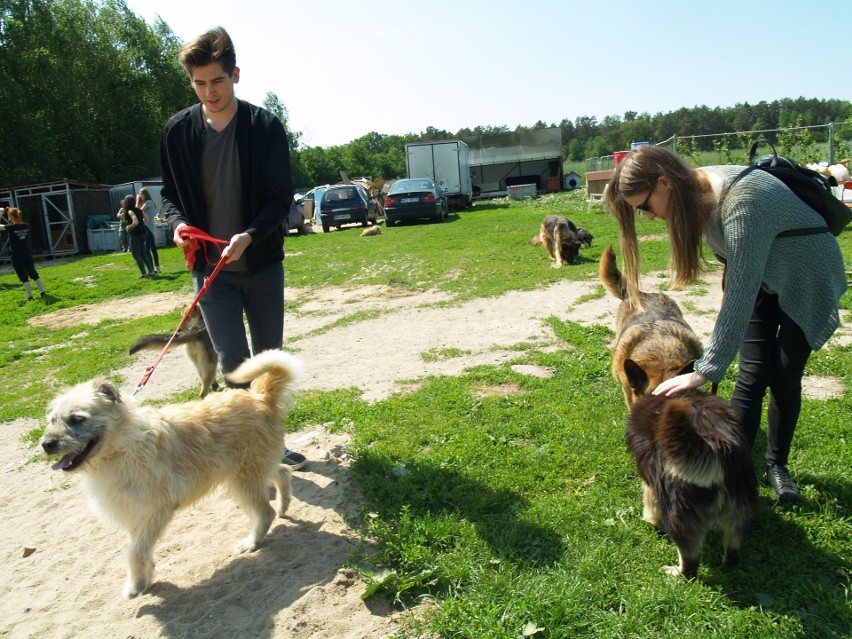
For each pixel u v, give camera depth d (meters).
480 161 42.84
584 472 4.21
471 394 5.82
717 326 3.02
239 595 3.25
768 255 3.12
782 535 3.38
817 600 2.88
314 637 2.91
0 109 32.09
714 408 3.04
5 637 3.10
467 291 10.83
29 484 4.83
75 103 37.31
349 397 5.92
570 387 5.74
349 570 3.34
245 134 4.04
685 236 3.06
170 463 3.33
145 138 42.09
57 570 3.64
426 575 3.19
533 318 8.63
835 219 3.31
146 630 3.05
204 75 3.80
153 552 3.50
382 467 4.41
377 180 35.50
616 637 2.73
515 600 2.94
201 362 5.97
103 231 25.42
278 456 3.86
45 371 8.27
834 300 3.25
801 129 18.08
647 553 3.33
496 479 4.15
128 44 42.84
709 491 2.90
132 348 5.52
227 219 4.19
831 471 3.86
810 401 4.93
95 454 3.16
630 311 4.99
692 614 2.83
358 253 16.77
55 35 37.19
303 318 9.94
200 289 4.30
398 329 8.69
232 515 4.10
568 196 32.28
